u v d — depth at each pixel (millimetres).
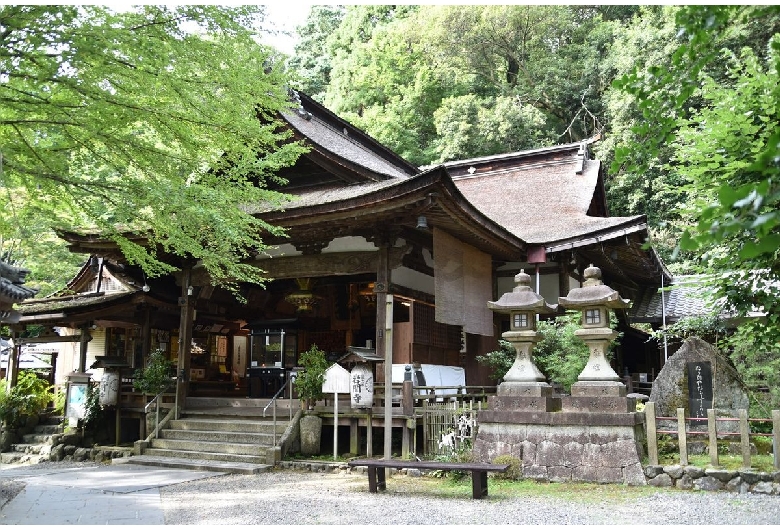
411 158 32312
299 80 9555
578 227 16734
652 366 21438
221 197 8742
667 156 25859
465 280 13539
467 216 11523
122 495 8500
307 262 13664
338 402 12391
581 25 34938
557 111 33812
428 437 10438
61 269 21609
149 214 9539
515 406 9164
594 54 32469
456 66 34500
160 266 10398
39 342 17328
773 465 7910
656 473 8164
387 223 12148
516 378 9391
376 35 34750
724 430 9438
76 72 7328
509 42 34031
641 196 26156
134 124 8891
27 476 10625
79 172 8992
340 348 18234
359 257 12992
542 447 8875
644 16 29953
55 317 15859
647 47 26984
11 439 15141
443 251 12648
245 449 11367
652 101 4223
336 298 18172
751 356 10422
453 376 14984
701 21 3570
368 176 13227
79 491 8852
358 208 11242
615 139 26719
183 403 14000
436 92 34719
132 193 8281
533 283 16547
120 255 14383
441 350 15094
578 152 21891
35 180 8234
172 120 8039
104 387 14281
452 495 8000
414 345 13898
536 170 22812
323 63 39656
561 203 19859
